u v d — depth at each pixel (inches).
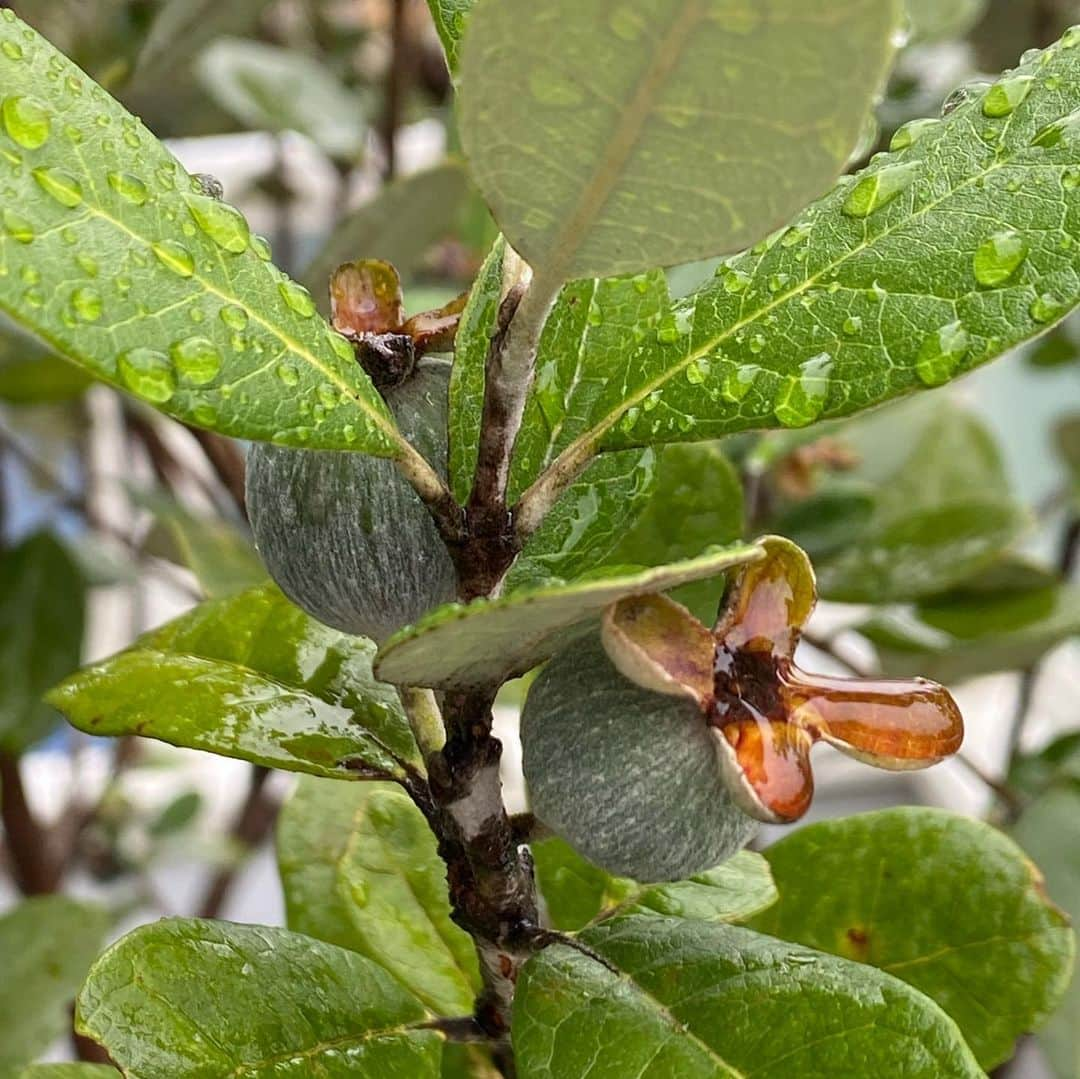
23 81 4.9
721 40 3.9
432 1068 6.4
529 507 5.5
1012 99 5.6
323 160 22.8
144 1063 5.8
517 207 4.6
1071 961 7.8
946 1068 5.3
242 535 15.4
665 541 8.8
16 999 11.6
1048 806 12.6
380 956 8.2
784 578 5.2
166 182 5.1
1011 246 5.3
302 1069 6.1
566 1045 5.7
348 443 5.2
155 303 4.9
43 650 15.6
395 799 8.8
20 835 16.3
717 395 5.4
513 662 5.2
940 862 8.0
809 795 5.0
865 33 3.8
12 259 4.6
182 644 6.9
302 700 6.6
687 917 7.1
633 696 5.2
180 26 13.2
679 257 4.7
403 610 5.8
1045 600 13.3
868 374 5.3
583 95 4.1
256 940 6.4
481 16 3.9
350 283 6.0
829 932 8.1
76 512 19.7
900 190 5.6
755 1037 5.5
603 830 5.2
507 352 5.1
